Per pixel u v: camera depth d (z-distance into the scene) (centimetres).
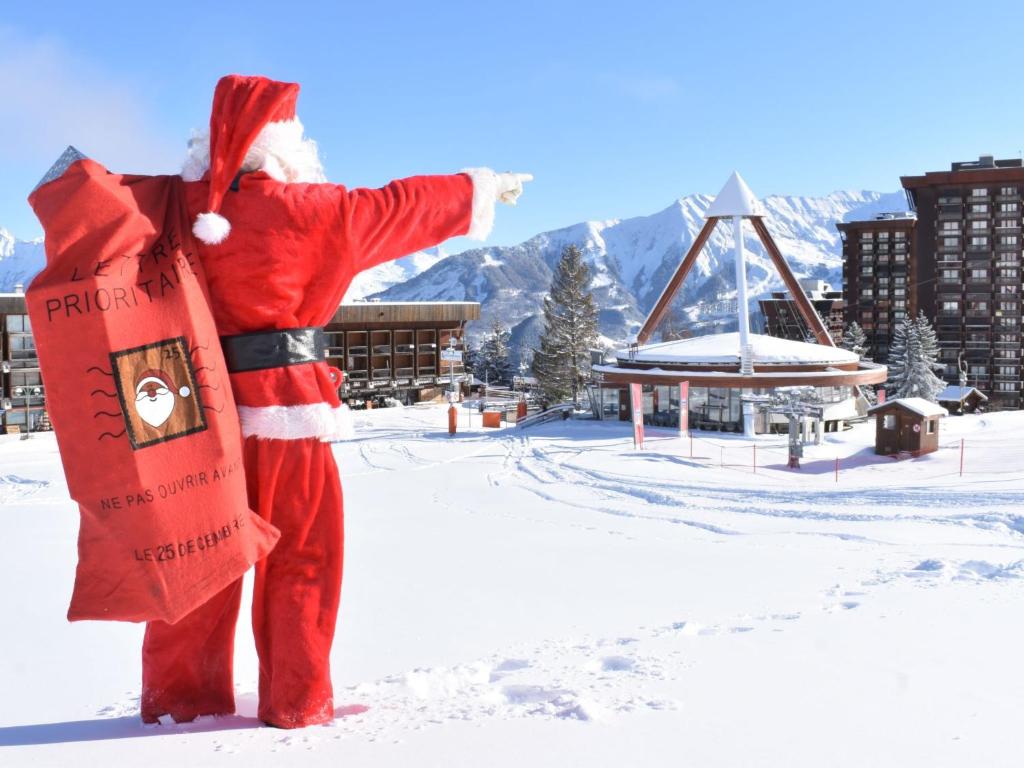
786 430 4334
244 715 448
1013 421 4547
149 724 434
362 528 2069
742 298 4578
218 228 389
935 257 11131
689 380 4359
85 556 373
